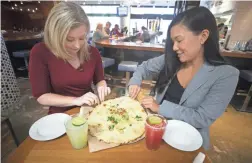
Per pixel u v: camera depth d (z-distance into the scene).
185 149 0.66
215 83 0.87
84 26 0.92
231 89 0.82
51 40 0.94
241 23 2.87
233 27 2.93
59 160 0.60
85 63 1.15
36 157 0.61
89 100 0.93
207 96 0.89
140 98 1.11
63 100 0.98
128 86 1.24
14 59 3.83
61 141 0.69
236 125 2.15
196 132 0.75
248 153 1.69
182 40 0.81
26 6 6.29
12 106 1.40
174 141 0.70
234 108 2.57
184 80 1.04
